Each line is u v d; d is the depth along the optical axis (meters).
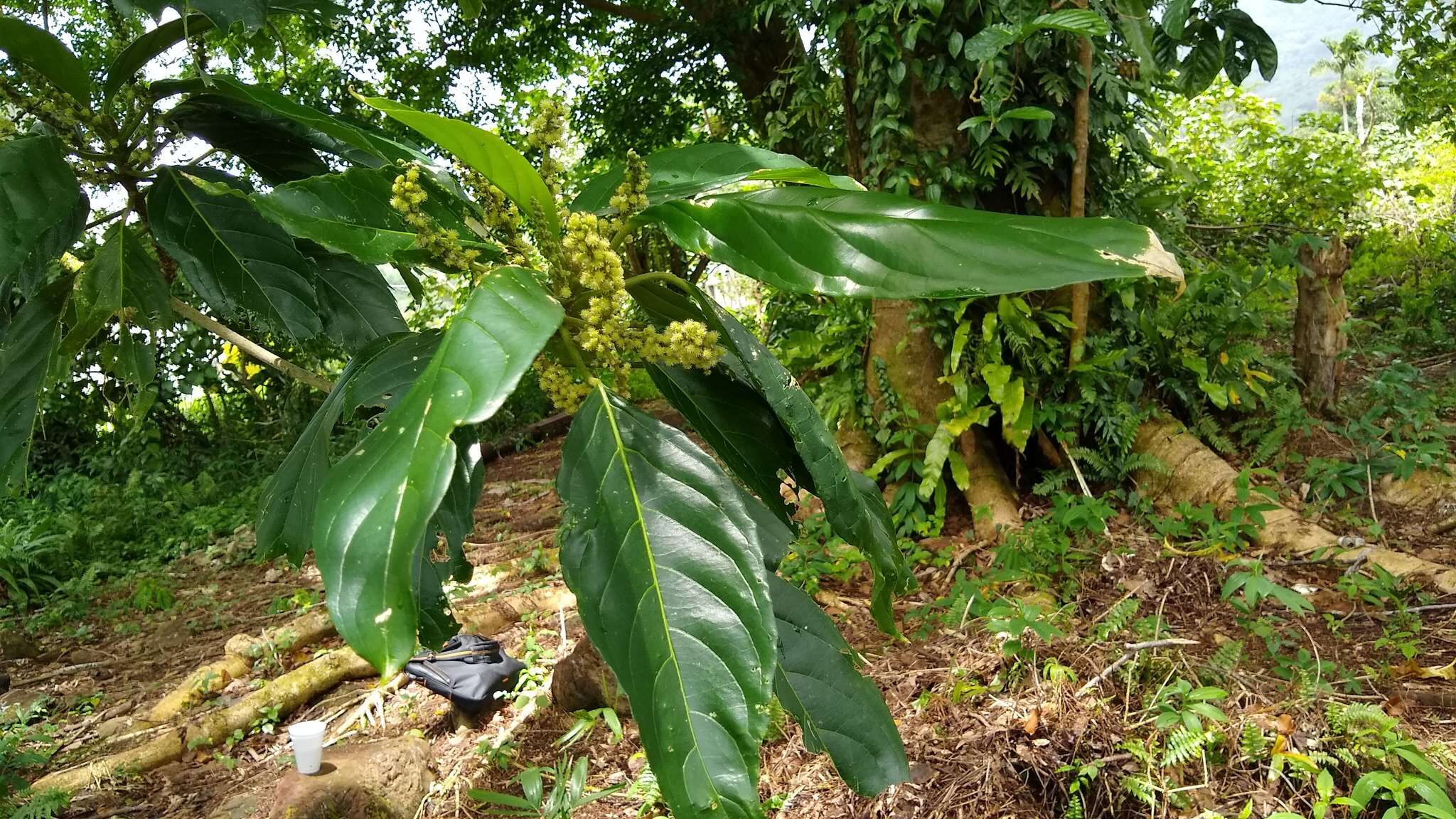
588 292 1.09
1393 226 8.45
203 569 6.89
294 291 1.56
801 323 6.64
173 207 1.52
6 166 1.25
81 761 3.63
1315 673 3.11
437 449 0.69
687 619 0.92
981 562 4.54
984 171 4.86
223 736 3.67
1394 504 4.31
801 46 7.24
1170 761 2.60
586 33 10.29
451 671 3.53
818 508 5.08
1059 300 5.18
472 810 3.03
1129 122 5.31
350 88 0.87
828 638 1.24
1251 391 5.16
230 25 1.45
